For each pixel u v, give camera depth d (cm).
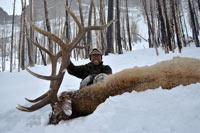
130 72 241
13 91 599
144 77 231
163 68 231
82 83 343
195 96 173
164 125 141
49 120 274
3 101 461
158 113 161
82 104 262
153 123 148
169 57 1011
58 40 265
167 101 180
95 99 254
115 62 1130
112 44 1667
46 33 261
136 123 154
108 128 163
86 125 188
